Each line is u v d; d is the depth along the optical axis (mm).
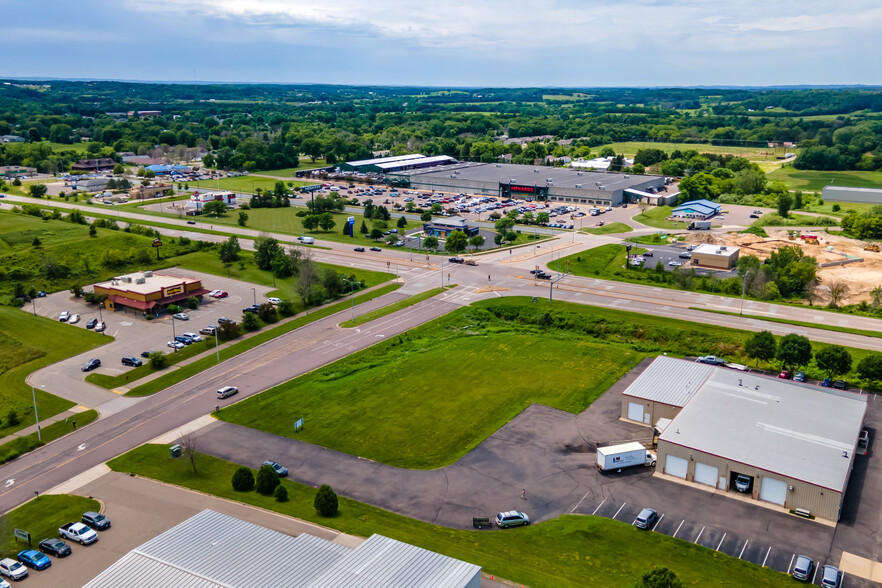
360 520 79188
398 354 131000
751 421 94250
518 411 107312
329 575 60812
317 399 112250
